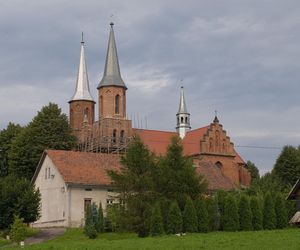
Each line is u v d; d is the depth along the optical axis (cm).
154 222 6444
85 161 8931
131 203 6744
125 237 6731
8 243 6856
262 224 7219
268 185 9781
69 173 8525
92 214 7269
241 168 12700
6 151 11419
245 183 12650
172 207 6619
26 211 7625
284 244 4694
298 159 12800
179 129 14425
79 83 14150
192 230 6675
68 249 4600
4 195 7556
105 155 9238
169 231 6556
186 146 12431
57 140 10956
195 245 4788
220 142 12250
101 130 12825
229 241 5122
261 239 5244
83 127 13362
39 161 9694
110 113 13050
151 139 12988
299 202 7444
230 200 7112
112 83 13162
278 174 12825
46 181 8975
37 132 10825
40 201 8281
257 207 7225
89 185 8444
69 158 8888
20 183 7781
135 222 6669
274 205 7400
